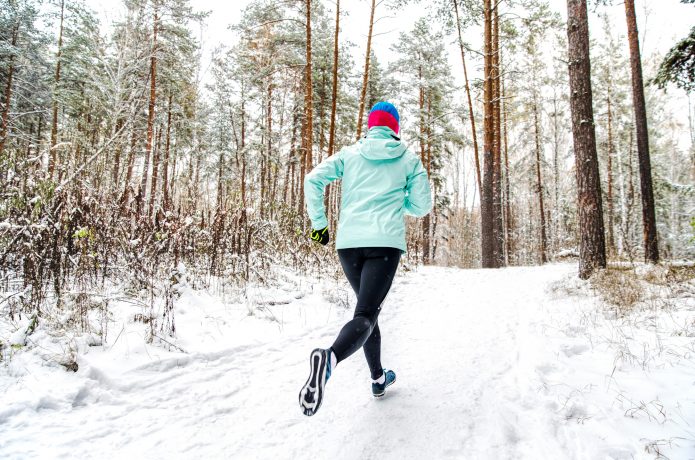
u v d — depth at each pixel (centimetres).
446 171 3928
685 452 174
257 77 1873
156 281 411
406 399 246
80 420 205
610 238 2072
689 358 274
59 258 349
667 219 2855
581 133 686
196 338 329
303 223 761
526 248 3303
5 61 2019
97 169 515
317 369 163
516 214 3794
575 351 321
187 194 614
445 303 516
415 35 2133
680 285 521
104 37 1027
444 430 209
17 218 346
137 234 451
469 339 366
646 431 196
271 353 321
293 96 2202
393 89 2169
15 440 179
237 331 357
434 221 2511
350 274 220
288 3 1389
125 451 185
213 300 438
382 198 218
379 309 205
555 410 227
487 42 1272
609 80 2325
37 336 272
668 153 3362
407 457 186
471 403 238
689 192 1264
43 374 237
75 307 320
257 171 2000
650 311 418
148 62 1284
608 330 368
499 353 329
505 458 184
